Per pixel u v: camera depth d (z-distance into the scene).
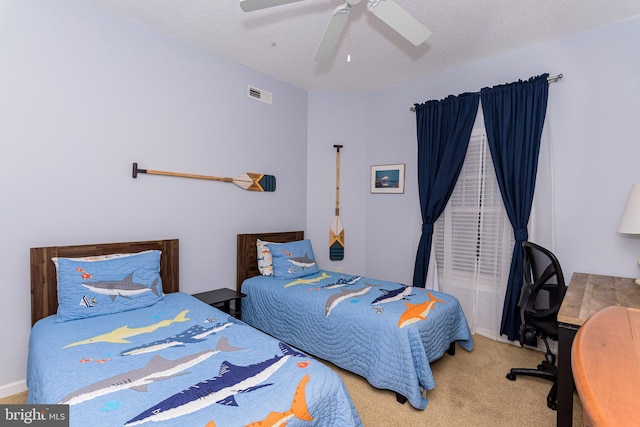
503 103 2.81
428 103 3.28
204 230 2.88
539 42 2.68
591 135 2.46
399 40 2.64
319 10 2.25
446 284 3.22
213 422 1.00
